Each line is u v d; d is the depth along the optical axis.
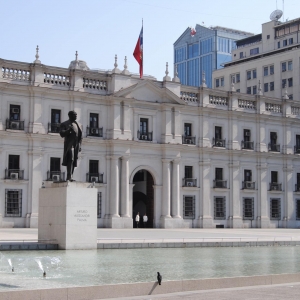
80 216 27.95
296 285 16.50
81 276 19.00
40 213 29.05
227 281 16.11
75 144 28.19
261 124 64.56
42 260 22.91
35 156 51.41
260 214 64.00
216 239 35.47
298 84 83.31
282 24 94.69
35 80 51.56
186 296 14.56
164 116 57.97
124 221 54.88
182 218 58.47
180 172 59.00
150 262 23.56
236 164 62.38
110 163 55.12
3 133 49.91
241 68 92.31
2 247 26.69
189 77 193.00
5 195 50.09
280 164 66.25
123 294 14.53
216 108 61.19
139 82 56.47
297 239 37.22
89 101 54.47
